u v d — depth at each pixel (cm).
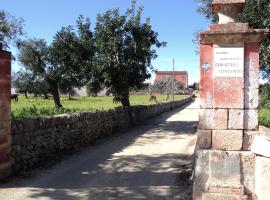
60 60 2400
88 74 2291
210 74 744
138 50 2227
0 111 948
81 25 2384
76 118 1474
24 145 1077
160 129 2236
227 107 740
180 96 8188
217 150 740
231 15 747
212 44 742
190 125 2477
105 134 1881
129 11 2261
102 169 1116
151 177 1023
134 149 1476
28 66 3722
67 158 1274
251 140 735
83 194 871
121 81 2266
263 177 702
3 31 2747
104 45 2223
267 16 1302
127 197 850
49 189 908
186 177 1012
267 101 1934
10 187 918
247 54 738
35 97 5212
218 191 730
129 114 2416
